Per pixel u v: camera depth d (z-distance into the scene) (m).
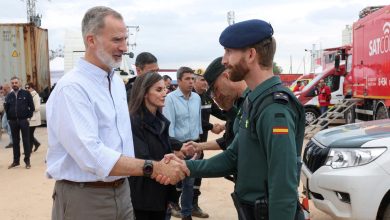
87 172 2.39
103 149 2.32
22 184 7.62
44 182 7.75
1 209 6.11
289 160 1.98
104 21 2.36
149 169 2.38
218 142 3.58
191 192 5.03
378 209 3.95
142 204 3.29
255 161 2.13
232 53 2.20
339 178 4.01
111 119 2.47
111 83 2.53
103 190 2.46
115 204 2.52
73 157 2.33
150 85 3.36
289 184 1.97
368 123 5.16
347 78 14.91
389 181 3.90
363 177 3.91
